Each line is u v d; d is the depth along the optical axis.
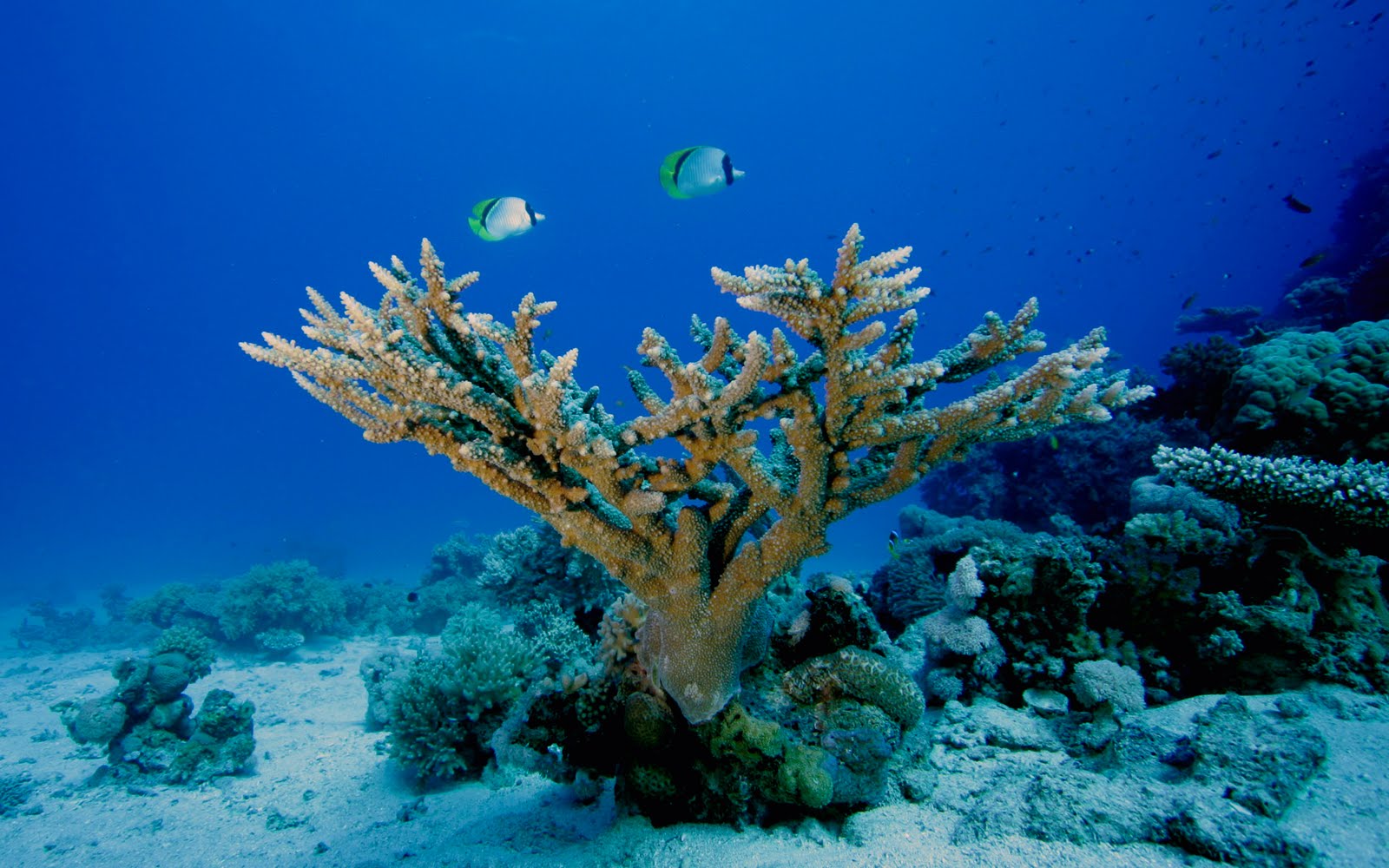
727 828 3.70
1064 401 3.03
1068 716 4.32
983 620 4.82
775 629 4.26
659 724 3.61
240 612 13.78
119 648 16.33
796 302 2.44
